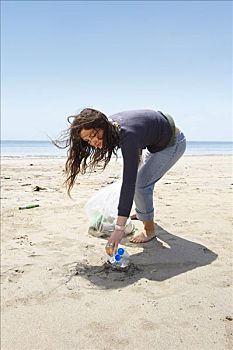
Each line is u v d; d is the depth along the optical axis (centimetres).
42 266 306
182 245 330
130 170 271
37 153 3030
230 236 351
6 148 4397
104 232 380
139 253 318
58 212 478
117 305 238
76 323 223
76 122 262
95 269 296
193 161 1709
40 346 205
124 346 200
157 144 303
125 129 272
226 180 797
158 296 245
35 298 255
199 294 243
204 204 489
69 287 267
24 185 753
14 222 434
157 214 434
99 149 271
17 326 224
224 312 221
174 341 200
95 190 659
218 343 196
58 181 833
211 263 290
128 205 271
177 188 651
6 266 308
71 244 355
